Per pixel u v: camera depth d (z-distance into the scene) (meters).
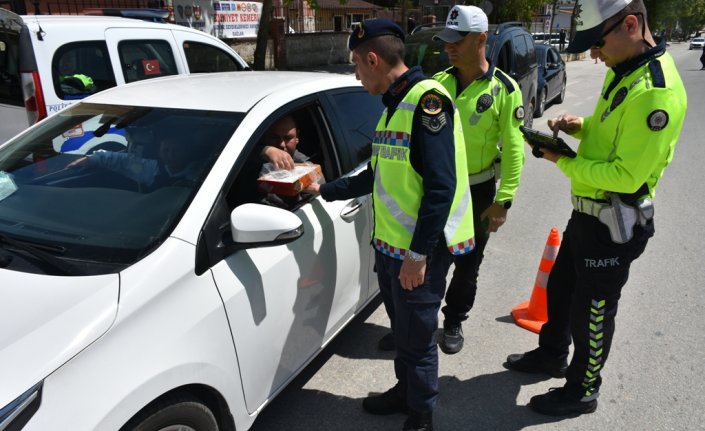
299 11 19.66
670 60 1.95
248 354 1.98
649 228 2.19
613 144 2.04
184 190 1.97
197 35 5.82
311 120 2.71
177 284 1.73
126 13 6.30
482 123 2.69
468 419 2.57
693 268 4.12
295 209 2.36
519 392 2.76
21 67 4.28
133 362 1.55
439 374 2.90
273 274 2.09
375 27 1.94
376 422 2.54
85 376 1.45
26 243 1.85
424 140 1.89
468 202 2.11
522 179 6.71
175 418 1.70
